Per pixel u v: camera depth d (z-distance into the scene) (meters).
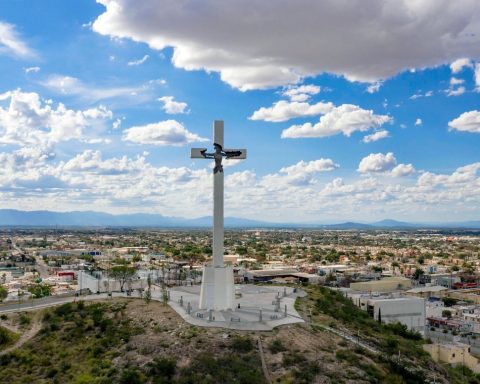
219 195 111.69
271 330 98.38
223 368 82.81
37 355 96.44
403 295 194.50
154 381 80.44
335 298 156.75
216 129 110.38
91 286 162.88
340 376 84.12
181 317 106.00
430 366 106.94
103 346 95.94
